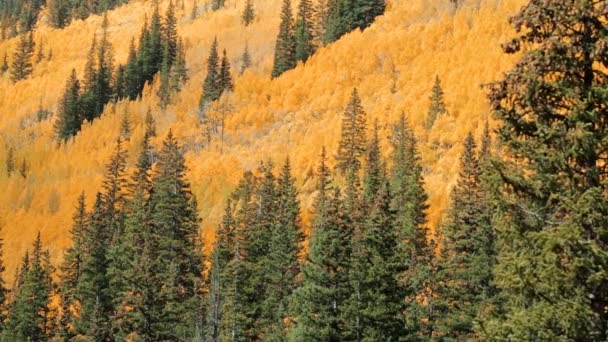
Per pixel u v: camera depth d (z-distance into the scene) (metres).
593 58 10.61
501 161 11.27
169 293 40.91
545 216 11.01
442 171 57.22
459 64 73.06
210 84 96.19
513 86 11.24
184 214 52.59
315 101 83.31
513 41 11.72
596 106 10.87
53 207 88.25
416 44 83.06
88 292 47.78
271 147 79.19
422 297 37.53
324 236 27.70
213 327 43.91
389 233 29.31
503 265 11.05
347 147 64.38
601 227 10.24
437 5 89.94
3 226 88.06
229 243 48.59
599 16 10.62
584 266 9.97
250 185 65.56
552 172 10.97
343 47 90.12
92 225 52.84
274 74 96.56
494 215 11.53
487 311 12.10
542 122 11.13
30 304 49.25
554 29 11.12
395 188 50.50
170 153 57.88
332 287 27.66
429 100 68.00
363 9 96.56
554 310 10.13
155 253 46.09
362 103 77.19
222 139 85.56
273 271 43.06
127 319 37.03
